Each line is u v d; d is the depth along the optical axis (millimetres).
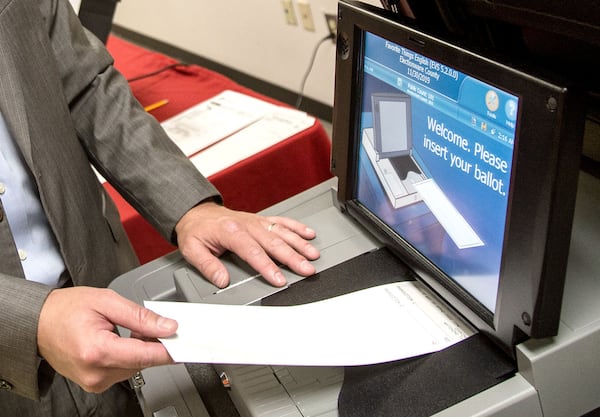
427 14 626
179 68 1777
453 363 546
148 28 3660
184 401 645
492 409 499
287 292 673
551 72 441
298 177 1373
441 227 596
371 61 644
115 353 566
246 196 1312
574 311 526
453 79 534
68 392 877
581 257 583
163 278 779
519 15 513
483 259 544
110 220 1026
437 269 610
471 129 526
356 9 630
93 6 1435
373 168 685
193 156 1344
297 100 2721
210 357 526
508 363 534
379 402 526
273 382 568
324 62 2420
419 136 598
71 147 902
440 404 512
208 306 625
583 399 529
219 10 2918
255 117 1461
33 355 646
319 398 545
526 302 484
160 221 874
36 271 857
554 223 448
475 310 558
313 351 552
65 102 901
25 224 843
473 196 542
